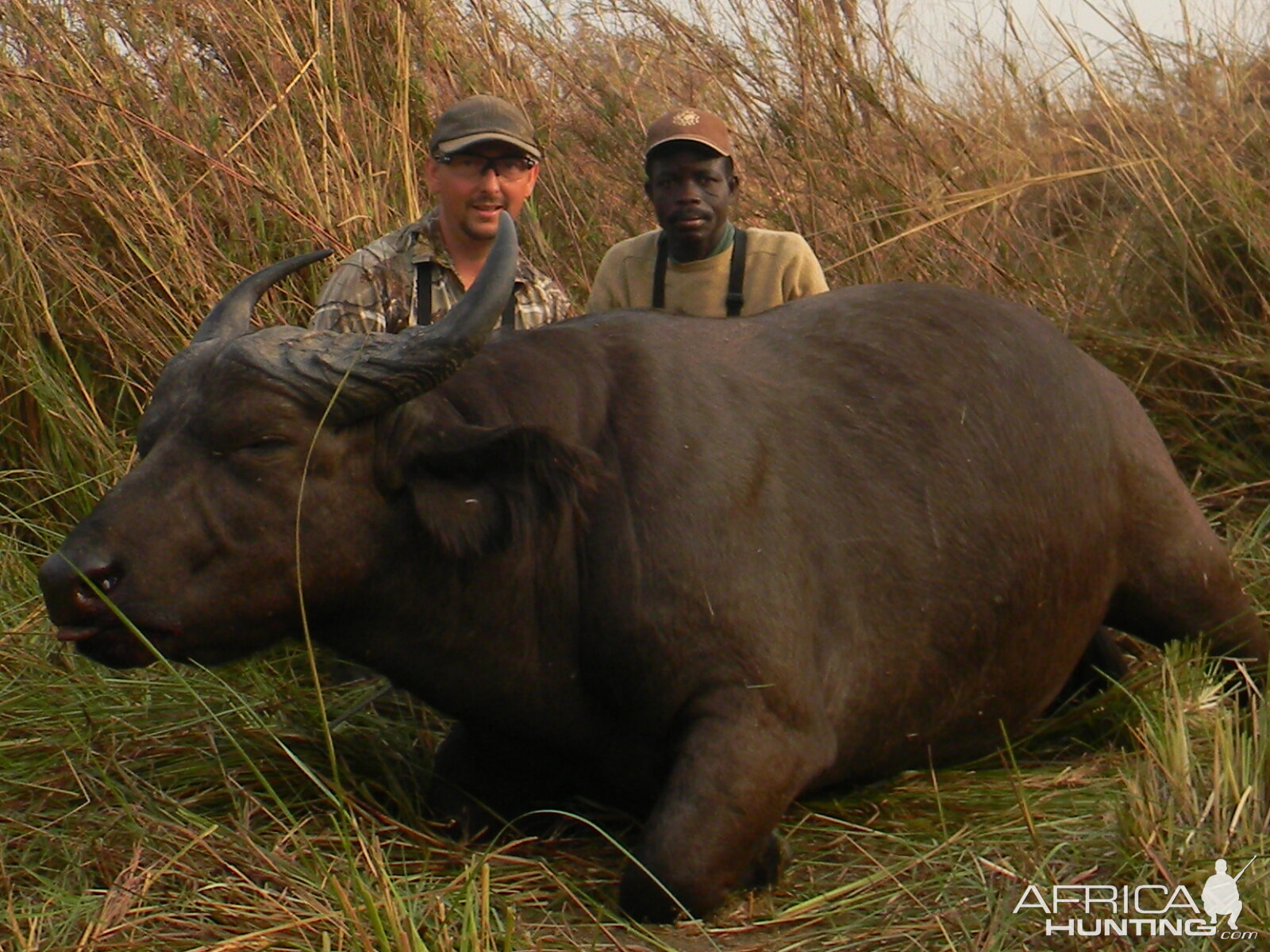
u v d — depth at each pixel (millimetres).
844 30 6047
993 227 6059
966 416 3480
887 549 3311
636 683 3092
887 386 3463
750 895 3029
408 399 2924
